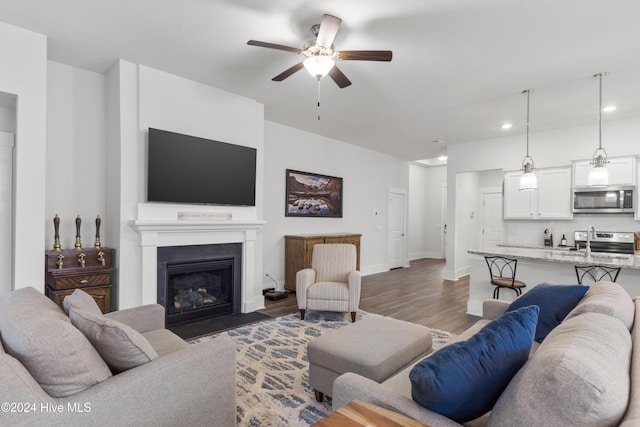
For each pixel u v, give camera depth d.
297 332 3.43
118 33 2.71
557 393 0.83
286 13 2.42
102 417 1.20
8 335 1.24
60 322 1.25
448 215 6.56
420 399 1.12
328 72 2.75
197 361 1.49
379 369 1.85
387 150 7.31
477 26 2.54
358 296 3.70
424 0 2.24
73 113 3.27
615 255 3.71
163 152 3.34
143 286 3.26
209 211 3.79
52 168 3.15
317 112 4.69
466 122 5.02
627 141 4.70
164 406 1.37
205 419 1.52
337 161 6.48
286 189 5.56
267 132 5.26
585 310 1.55
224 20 2.52
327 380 2.07
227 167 3.87
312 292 3.74
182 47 2.93
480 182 8.12
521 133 5.62
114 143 3.26
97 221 3.14
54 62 3.18
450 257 6.53
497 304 2.47
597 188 4.88
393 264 7.97
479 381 1.08
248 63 3.22
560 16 2.39
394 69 3.27
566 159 5.20
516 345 1.17
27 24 2.57
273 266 5.40
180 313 3.64
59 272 2.83
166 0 2.29
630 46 2.78
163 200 3.34
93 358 1.28
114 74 3.25
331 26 2.23
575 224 5.29
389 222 7.83
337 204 6.46
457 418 1.13
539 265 3.73
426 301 4.83
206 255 3.78
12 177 2.80
